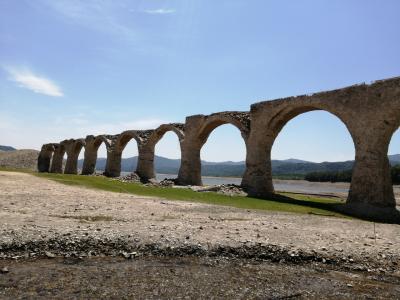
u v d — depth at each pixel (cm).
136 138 4847
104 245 1002
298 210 2088
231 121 3409
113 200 1948
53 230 1091
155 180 4366
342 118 2427
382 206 2114
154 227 1219
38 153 9112
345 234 1307
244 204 2200
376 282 837
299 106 2762
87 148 6062
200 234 1148
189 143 3888
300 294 750
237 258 970
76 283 750
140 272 832
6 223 1146
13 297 669
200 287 760
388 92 2166
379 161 2183
